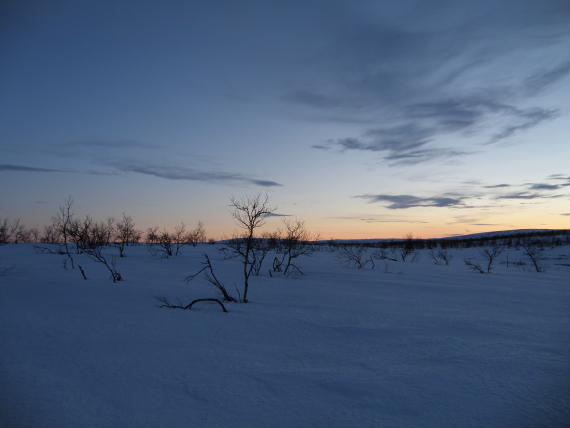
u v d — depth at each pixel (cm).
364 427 385
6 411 408
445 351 668
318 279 1975
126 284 1541
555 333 827
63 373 527
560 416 409
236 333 781
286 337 759
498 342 736
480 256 4659
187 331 787
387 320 943
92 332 759
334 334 792
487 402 447
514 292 1608
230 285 1623
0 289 1274
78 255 3002
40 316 889
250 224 1273
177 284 1600
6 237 4422
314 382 507
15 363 563
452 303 1271
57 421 389
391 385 499
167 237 3378
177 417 404
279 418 404
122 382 499
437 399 455
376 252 4959
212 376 527
